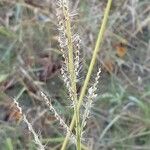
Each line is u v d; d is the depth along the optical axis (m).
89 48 0.77
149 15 0.85
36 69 0.80
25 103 0.76
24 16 0.83
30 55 0.81
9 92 0.77
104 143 0.75
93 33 0.80
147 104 0.80
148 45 0.86
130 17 0.86
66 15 0.25
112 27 0.84
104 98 0.79
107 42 0.83
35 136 0.30
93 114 0.76
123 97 0.80
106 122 0.77
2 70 0.79
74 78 0.27
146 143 0.76
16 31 0.82
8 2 0.85
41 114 0.74
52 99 0.75
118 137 0.76
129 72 0.84
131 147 0.75
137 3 0.87
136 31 0.85
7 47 0.82
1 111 0.75
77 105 0.27
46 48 0.81
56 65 0.80
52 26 0.82
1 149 0.72
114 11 0.85
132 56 0.85
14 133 0.73
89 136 0.75
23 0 0.83
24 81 0.78
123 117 0.78
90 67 0.32
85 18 0.81
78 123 0.27
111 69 0.82
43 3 0.84
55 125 0.73
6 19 0.83
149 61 0.85
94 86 0.28
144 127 0.77
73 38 0.26
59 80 0.79
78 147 0.28
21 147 0.72
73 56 0.27
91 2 0.83
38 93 0.76
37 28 0.83
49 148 0.71
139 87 0.82
